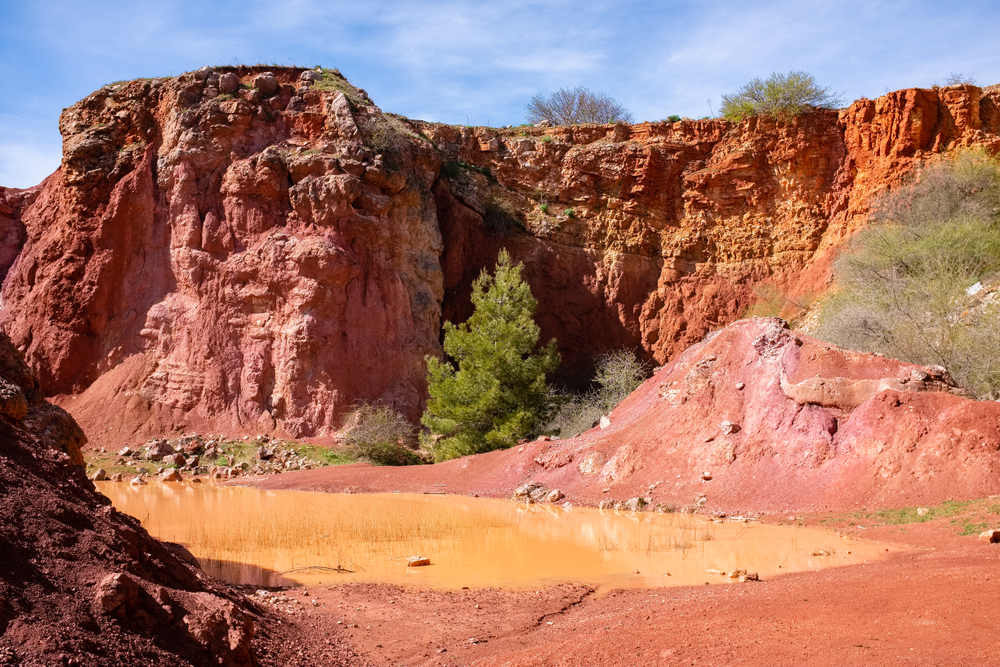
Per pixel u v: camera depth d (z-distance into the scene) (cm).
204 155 3634
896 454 1605
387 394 3488
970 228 2838
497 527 1595
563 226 4478
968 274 2769
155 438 3266
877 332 2506
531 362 2934
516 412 2825
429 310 3772
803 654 590
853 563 1069
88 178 3716
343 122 3688
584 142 4675
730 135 4469
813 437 1788
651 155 4472
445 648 769
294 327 3388
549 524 1633
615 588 1027
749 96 4456
